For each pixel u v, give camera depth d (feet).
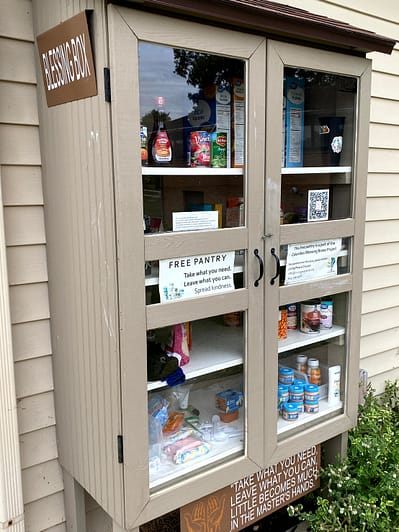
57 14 4.81
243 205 5.54
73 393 5.61
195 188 5.22
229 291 5.49
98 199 4.66
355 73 6.34
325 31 5.60
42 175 5.65
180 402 5.67
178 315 5.06
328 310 7.06
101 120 4.44
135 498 4.99
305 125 6.23
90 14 4.31
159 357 5.24
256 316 5.78
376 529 6.76
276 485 6.53
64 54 4.73
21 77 5.39
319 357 7.07
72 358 5.52
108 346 4.83
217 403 5.93
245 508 6.21
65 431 5.93
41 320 5.91
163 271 4.94
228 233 5.35
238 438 6.07
